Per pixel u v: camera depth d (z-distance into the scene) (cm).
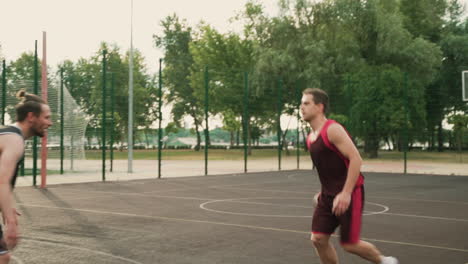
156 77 6544
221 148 7894
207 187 1580
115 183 1725
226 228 800
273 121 5312
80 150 2284
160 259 577
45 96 1510
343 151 391
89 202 1160
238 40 5103
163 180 1867
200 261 568
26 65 5056
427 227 819
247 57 5022
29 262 561
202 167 2872
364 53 3972
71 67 5344
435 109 4644
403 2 4631
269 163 3394
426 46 3806
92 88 4231
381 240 702
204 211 1009
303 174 2227
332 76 3622
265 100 4328
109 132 3122
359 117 3353
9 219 329
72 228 795
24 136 361
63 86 2156
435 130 5259
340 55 3700
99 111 4141
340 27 3866
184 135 12144
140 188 1534
